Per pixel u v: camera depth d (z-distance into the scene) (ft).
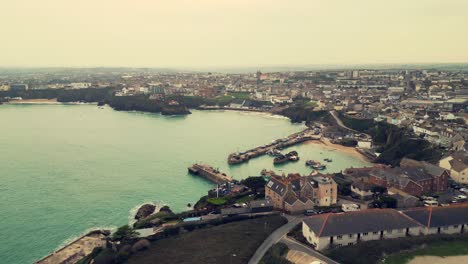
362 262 347.36
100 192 633.20
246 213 489.26
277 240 403.95
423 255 360.28
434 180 567.59
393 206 494.59
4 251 440.45
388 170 599.98
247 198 566.77
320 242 374.84
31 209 557.74
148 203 587.68
